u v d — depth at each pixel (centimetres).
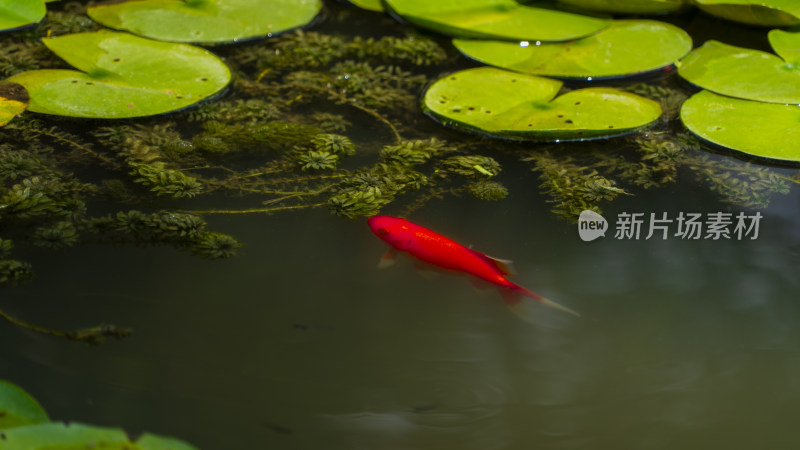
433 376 135
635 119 153
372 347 136
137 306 138
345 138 150
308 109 154
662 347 137
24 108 149
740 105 155
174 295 138
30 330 136
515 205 146
